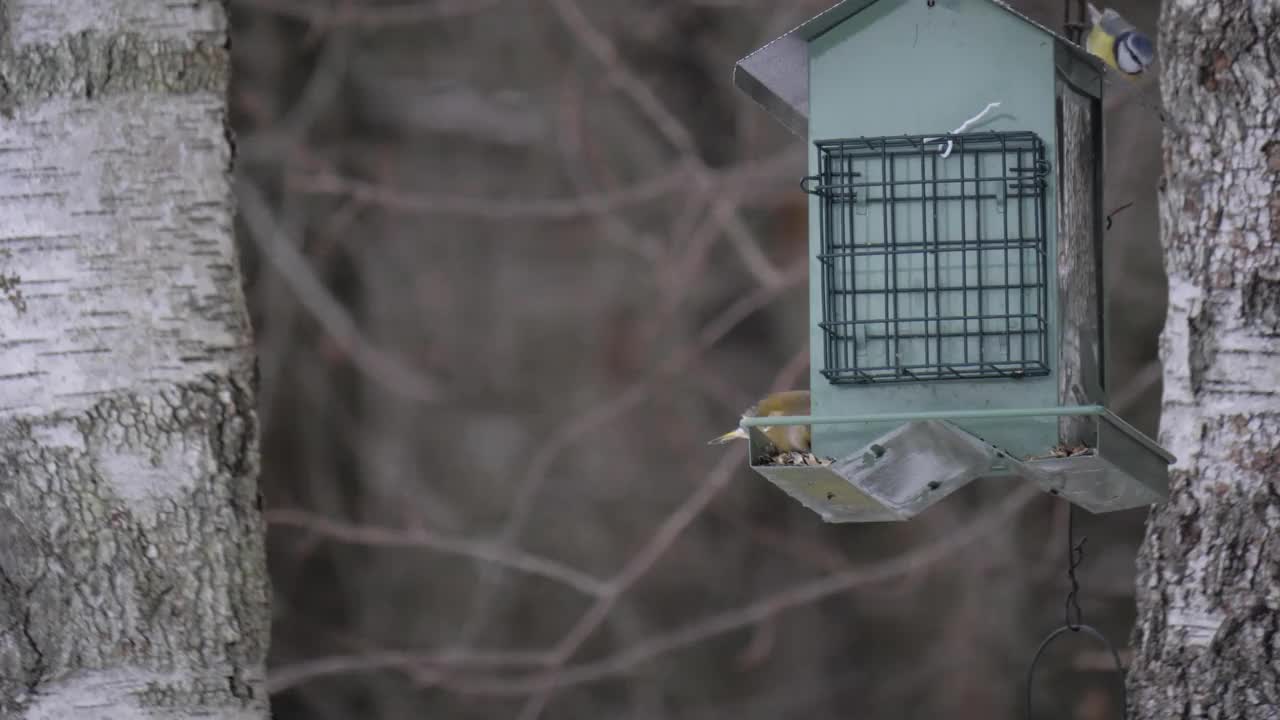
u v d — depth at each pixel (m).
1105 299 6.80
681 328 14.91
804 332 14.75
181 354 6.86
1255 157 6.99
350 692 13.71
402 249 15.39
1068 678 13.36
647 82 15.18
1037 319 6.39
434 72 15.88
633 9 15.30
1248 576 6.87
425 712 13.74
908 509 6.30
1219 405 7.01
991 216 6.45
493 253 15.44
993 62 6.45
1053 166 6.39
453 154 15.74
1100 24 6.90
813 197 6.57
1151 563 7.10
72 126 6.90
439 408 14.85
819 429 6.40
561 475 14.70
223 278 6.93
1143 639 7.10
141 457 6.79
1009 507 12.01
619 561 14.41
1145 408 13.58
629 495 14.61
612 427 14.80
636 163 15.01
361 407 14.59
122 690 6.68
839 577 12.01
